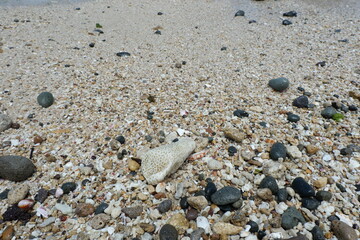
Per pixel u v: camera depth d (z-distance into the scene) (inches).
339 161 21.4
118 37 44.5
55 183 20.0
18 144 22.8
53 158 21.6
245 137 23.8
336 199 18.7
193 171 20.8
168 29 48.6
